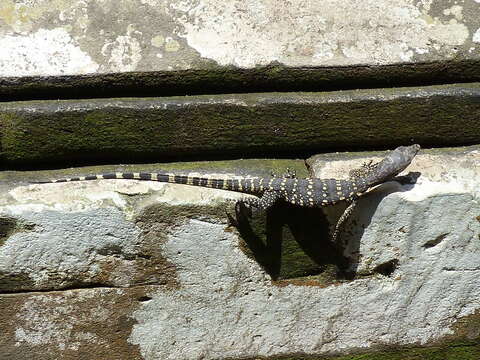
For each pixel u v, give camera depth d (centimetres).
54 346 464
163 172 440
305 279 466
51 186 425
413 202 438
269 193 429
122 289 452
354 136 448
